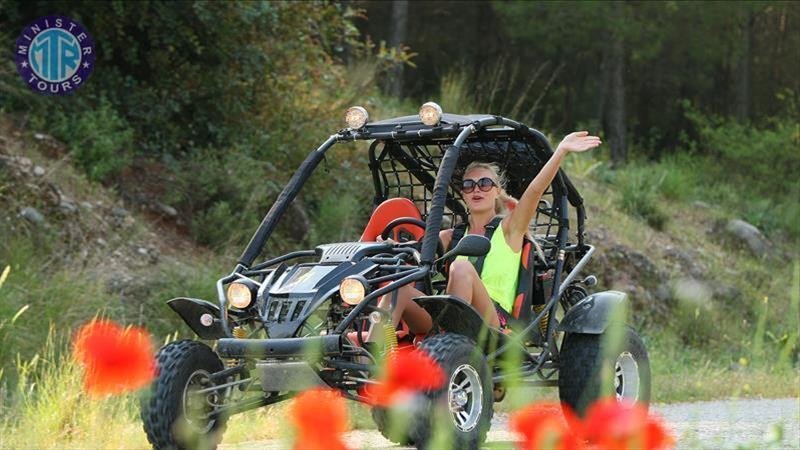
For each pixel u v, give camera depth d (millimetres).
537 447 4090
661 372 17234
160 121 16203
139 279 13633
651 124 44000
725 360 20297
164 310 13430
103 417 9188
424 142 8969
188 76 16547
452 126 8180
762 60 44250
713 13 35219
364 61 21141
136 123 16125
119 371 4484
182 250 14805
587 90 40281
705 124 36812
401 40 30891
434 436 6715
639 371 9016
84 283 12766
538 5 33250
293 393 7762
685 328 21312
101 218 14273
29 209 13492
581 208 9430
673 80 40594
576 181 25766
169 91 16547
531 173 9109
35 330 11898
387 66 20859
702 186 31922
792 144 33750
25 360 11266
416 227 8609
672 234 25969
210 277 14039
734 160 33531
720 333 21531
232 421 9625
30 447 8617
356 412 10625
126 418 9320
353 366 7141
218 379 7676
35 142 14656
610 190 26719
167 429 7305
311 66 18281
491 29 38875
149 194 15320
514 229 8312
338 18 19078
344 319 7141
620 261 22250
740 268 26125
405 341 8133
